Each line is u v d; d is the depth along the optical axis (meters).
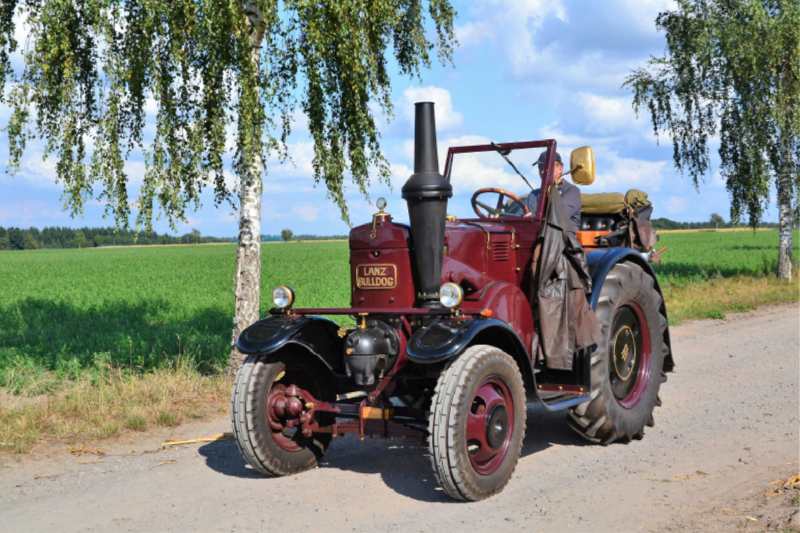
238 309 7.69
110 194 6.43
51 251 88.06
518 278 5.18
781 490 4.00
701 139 20.05
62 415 6.39
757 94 17.81
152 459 5.23
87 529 3.79
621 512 3.80
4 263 47.25
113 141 6.30
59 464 5.10
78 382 7.68
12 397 7.30
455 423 3.93
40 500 4.31
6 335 11.34
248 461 4.63
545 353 4.83
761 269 22.73
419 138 4.39
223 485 4.57
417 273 4.49
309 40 6.42
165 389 7.09
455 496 4.06
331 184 7.37
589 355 5.03
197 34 6.10
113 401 6.73
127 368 8.42
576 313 4.88
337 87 7.30
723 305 14.45
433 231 4.35
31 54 5.84
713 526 3.50
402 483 4.55
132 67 6.60
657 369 5.85
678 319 12.58
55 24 5.85
